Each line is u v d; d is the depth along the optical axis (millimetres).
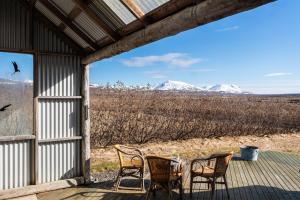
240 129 12695
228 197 4762
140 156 5195
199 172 4707
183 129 11555
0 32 4785
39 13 5090
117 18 3814
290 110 16641
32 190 4953
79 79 5570
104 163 7398
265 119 14211
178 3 2697
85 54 5555
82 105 5566
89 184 5535
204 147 9984
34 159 5062
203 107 14633
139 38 3555
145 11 3230
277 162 7516
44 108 5195
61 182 5273
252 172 6465
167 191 4336
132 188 5273
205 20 2424
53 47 5262
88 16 4023
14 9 4910
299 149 10492
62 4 4426
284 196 4914
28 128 5086
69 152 5480
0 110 4852
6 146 4844
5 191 4746
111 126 9969
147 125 10797
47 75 5211
